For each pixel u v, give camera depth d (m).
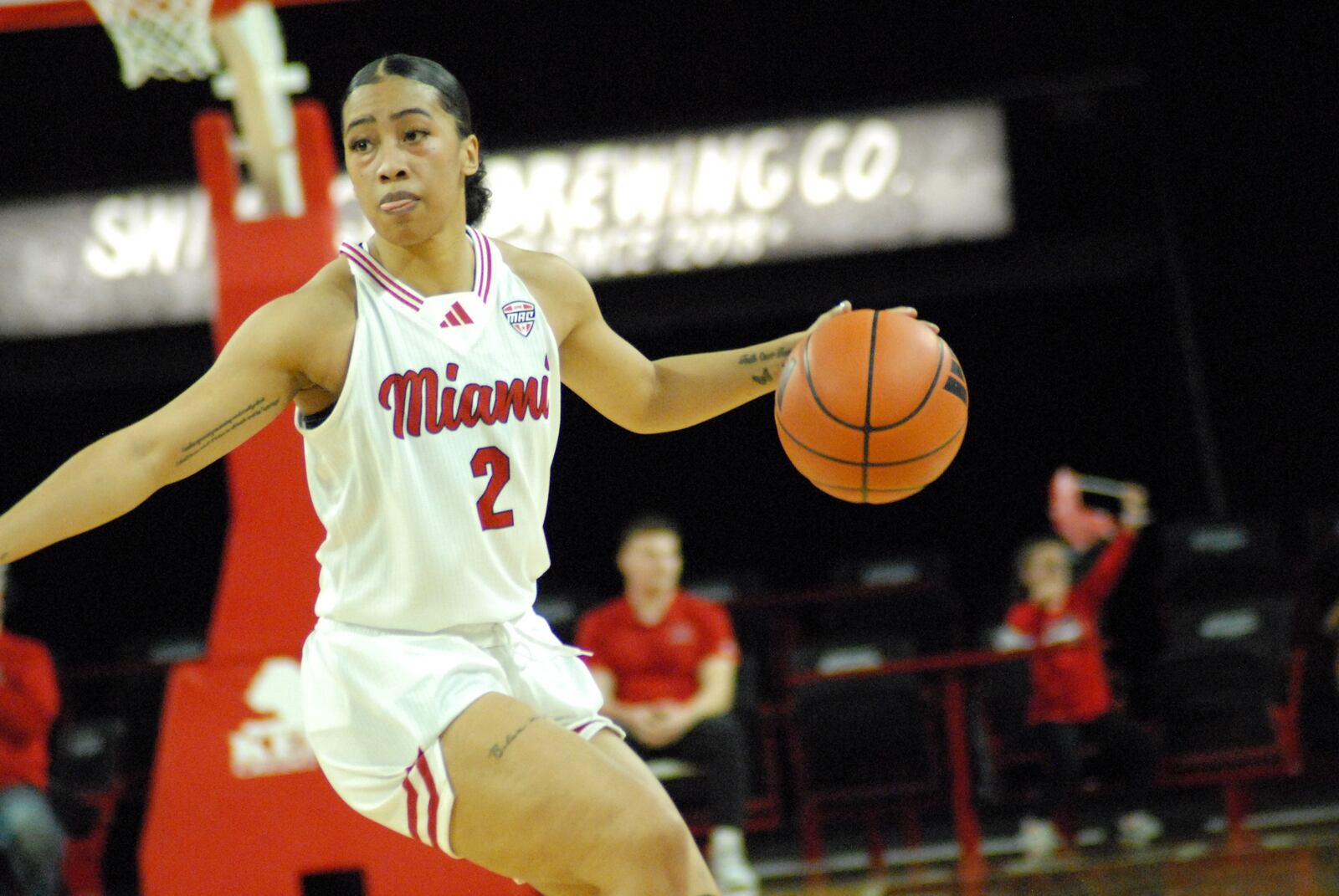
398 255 7.22
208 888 16.03
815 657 23.89
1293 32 28.92
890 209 31.47
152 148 33.88
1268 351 29.91
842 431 8.12
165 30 16.55
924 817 26.56
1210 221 30.48
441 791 6.64
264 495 16.97
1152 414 32.38
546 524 33.59
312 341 6.86
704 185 31.69
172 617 33.69
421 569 7.03
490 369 7.17
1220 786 26.19
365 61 33.62
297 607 16.77
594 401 8.30
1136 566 31.67
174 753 16.33
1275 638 23.55
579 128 32.03
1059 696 22.58
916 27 33.19
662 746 20.05
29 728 18.73
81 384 32.28
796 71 33.50
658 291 31.72
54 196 32.34
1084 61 32.12
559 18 33.69
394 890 16.00
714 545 33.25
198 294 32.16
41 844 18.27
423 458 7.00
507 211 31.83
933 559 28.36
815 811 23.09
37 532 5.95
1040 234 31.23
